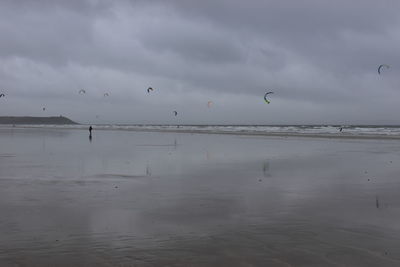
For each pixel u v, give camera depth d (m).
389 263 5.71
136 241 6.78
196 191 11.50
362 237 6.95
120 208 9.30
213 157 22.08
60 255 6.09
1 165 17.98
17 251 6.27
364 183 12.86
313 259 5.89
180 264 5.71
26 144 34.34
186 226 7.73
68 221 8.11
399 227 7.58
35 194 11.05
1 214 8.70
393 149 27.89
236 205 9.60
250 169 16.67
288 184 12.72
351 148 29.23
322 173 15.34
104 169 16.66
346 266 5.61
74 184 12.77
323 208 9.23
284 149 28.38
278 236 7.02
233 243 6.65
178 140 42.47
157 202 9.98
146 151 26.39
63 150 27.25
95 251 6.27
